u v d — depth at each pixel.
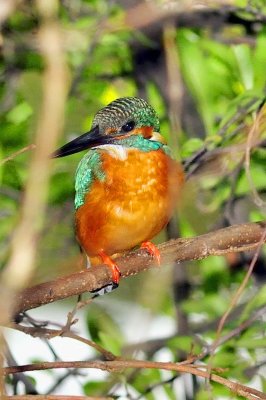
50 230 12.16
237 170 11.04
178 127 11.58
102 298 13.03
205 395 10.51
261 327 10.72
